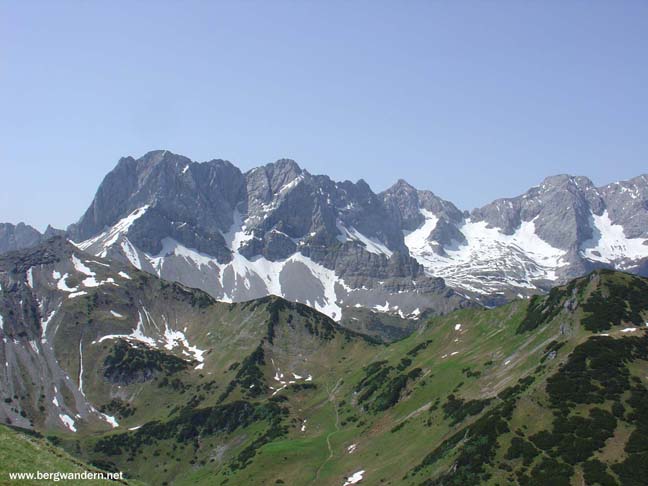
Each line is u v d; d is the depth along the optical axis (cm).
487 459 14238
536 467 13462
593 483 12488
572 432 14038
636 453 12862
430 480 15088
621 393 14800
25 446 7781
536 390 15800
